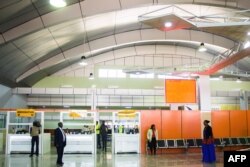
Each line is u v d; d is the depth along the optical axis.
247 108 25.72
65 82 25.69
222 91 25.83
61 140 11.68
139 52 25.81
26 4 11.34
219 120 19.06
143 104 26.41
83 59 18.91
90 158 14.05
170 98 18.70
